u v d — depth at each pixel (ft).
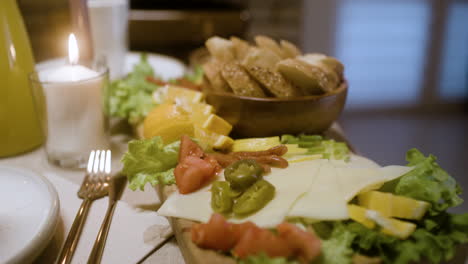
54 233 2.23
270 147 2.94
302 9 11.05
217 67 3.35
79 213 2.53
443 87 13.23
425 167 2.39
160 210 2.31
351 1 11.64
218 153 2.85
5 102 3.29
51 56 6.45
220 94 3.15
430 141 11.56
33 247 1.97
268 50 3.16
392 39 12.42
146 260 2.29
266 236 1.87
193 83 4.24
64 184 2.93
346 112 13.23
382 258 1.96
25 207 2.30
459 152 10.96
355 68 12.79
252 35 10.77
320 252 1.88
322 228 2.10
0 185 2.51
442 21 12.25
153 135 3.00
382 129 12.26
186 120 3.02
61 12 6.82
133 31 8.24
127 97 4.07
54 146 3.27
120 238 2.40
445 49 12.64
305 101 3.00
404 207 2.16
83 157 3.31
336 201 2.15
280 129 3.16
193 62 5.30
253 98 3.02
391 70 12.89
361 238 2.00
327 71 3.13
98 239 2.30
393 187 2.43
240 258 1.89
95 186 2.87
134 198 2.86
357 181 2.37
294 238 1.88
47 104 3.12
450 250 2.02
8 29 3.24
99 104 3.31
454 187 2.33
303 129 3.19
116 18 4.85
